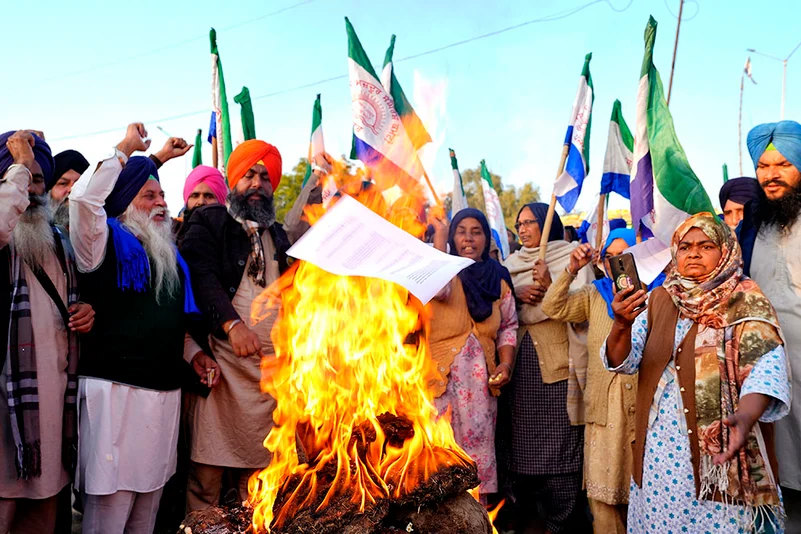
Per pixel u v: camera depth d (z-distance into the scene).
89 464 3.09
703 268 2.80
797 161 3.30
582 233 7.49
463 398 3.88
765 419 2.61
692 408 2.72
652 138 3.85
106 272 3.21
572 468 4.14
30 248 3.04
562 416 4.16
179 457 4.01
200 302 3.54
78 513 4.48
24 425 2.90
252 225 3.65
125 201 3.33
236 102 5.25
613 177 4.50
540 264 4.30
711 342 2.73
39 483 2.95
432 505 2.46
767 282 3.41
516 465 4.23
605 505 3.77
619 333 2.92
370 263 2.67
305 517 2.38
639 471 2.90
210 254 3.63
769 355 2.63
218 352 3.61
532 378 4.21
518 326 4.32
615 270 2.90
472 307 3.99
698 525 2.69
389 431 2.66
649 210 3.92
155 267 3.34
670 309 2.91
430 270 2.58
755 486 2.61
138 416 3.21
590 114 4.57
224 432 3.57
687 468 2.72
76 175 3.71
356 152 4.44
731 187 4.07
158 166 3.60
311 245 2.77
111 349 3.17
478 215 4.24
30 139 3.02
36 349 2.98
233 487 3.82
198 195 4.72
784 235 3.37
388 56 4.58
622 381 3.71
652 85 3.89
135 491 3.21
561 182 4.48
